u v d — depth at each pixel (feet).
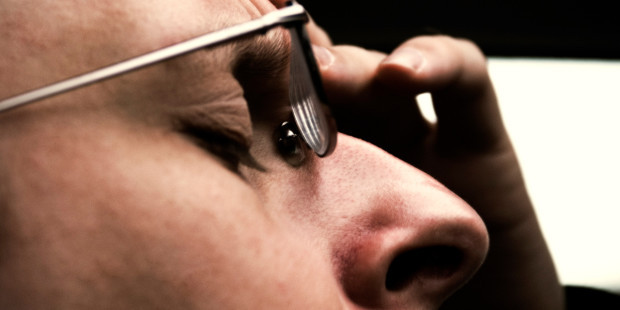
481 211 1.37
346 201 0.94
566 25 2.82
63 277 0.80
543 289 1.44
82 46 0.84
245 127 0.88
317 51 1.21
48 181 0.81
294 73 0.92
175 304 0.82
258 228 0.86
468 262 0.95
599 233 2.12
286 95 0.94
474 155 1.35
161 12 0.87
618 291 1.87
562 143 2.42
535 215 1.42
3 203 0.80
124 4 0.86
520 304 1.42
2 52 0.82
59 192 0.81
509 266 1.40
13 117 0.81
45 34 0.83
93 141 0.82
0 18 0.83
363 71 1.24
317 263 0.89
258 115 0.94
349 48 1.26
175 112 0.85
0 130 0.81
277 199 0.91
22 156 0.81
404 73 1.21
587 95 2.60
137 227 0.82
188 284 0.83
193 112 0.85
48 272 0.80
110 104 0.83
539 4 2.81
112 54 0.85
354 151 0.98
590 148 2.40
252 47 0.90
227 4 0.91
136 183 0.82
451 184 1.37
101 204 0.81
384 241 0.92
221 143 0.88
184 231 0.83
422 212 0.93
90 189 0.81
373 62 1.26
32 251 0.80
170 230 0.82
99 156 0.82
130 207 0.82
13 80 0.82
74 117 0.82
